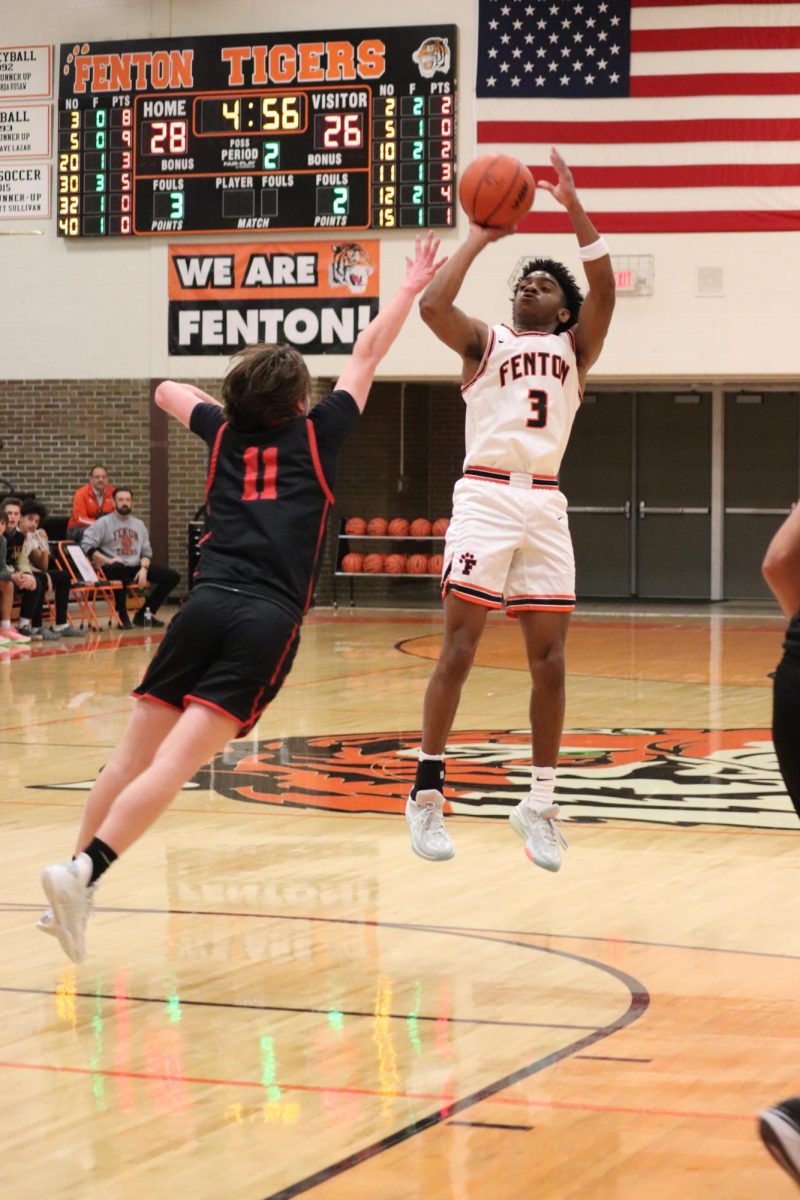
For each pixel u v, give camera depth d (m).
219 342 25.05
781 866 7.34
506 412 6.13
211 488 5.20
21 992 5.20
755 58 22.92
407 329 24.36
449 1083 4.28
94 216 25.17
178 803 9.02
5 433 25.94
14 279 25.73
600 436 27.50
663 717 12.94
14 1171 3.68
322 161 24.31
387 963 5.59
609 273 6.10
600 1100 4.15
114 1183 3.60
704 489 27.16
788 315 23.14
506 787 9.61
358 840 7.95
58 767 10.35
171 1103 4.13
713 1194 3.54
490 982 5.34
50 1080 4.32
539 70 23.44
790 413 26.69
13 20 25.34
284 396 5.14
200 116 24.69
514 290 6.40
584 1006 5.05
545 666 6.19
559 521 6.17
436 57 23.75
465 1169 3.67
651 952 5.75
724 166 23.11
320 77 24.20
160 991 5.21
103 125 25.05
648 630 21.73
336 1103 4.12
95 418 25.62
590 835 8.12
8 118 25.53
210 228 24.83
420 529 25.73
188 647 5.01
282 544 5.01
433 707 6.10
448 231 23.94
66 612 20.45
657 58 23.14
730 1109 4.09
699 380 24.89
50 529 23.84
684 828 8.31
